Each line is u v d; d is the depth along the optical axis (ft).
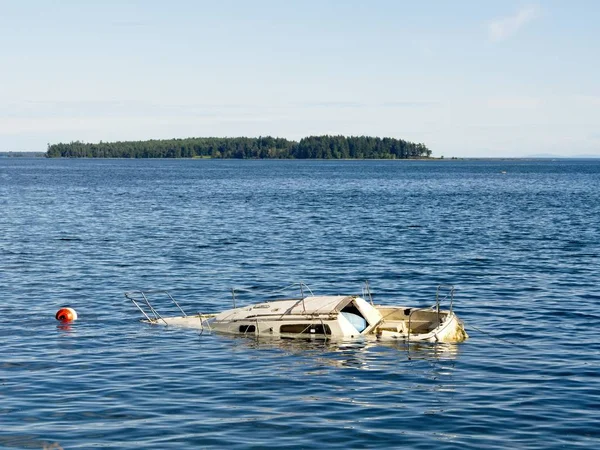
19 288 117.60
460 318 96.32
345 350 79.51
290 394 65.21
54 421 58.54
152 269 137.80
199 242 178.40
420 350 79.66
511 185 516.32
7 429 56.85
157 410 61.05
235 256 155.22
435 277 129.39
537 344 82.74
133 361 75.82
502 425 57.67
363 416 59.67
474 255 156.25
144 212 265.34
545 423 58.03
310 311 86.48
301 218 242.99
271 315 86.89
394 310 92.17
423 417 59.36
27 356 77.71
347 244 175.22
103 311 101.19
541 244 175.42
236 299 111.55
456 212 271.90
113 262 145.89
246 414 60.13
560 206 305.73
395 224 223.92
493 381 68.95
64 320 94.73
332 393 65.46
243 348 80.74
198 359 76.54
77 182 504.02
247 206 297.12
